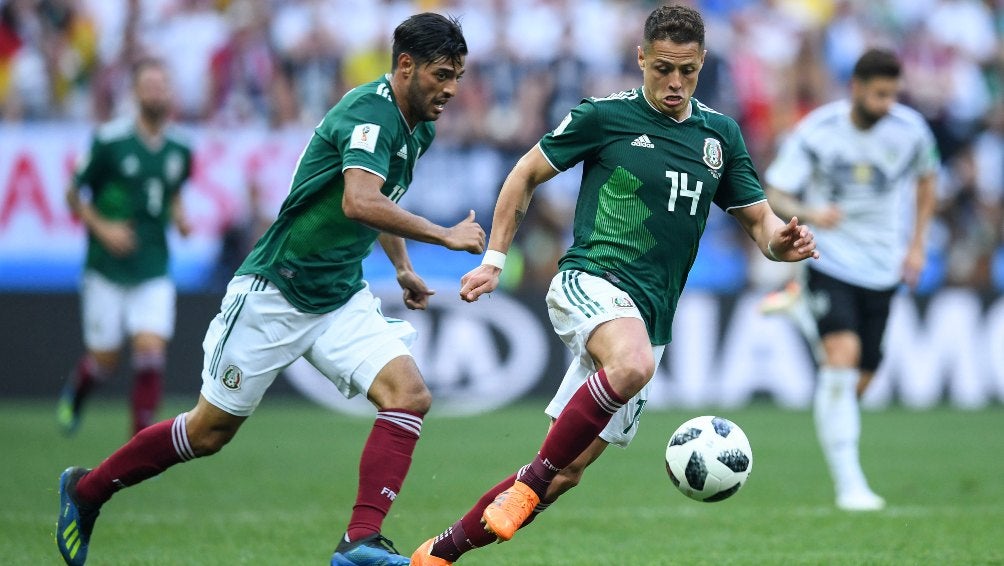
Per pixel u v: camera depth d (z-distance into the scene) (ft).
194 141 164.76
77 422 122.83
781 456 121.08
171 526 80.74
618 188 61.87
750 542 75.46
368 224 58.90
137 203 113.80
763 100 190.29
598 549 73.26
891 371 170.60
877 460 119.55
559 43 184.44
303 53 180.24
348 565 59.00
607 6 189.78
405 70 61.26
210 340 63.46
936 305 171.22
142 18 179.73
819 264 99.50
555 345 167.84
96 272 115.24
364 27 183.73
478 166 175.01
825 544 74.54
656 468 112.78
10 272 160.45
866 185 99.45
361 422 150.00
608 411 57.62
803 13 199.41
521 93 180.86
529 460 116.88
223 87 177.06
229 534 77.97
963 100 198.18
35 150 160.97
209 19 179.52
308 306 62.44
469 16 184.85
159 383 113.29
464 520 59.00
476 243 59.21
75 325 161.89
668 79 60.54
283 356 62.95
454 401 163.94
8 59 175.22
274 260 62.34
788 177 99.66
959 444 132.36
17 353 160.86
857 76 97.60
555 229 178.29
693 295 169.17
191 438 63.67
